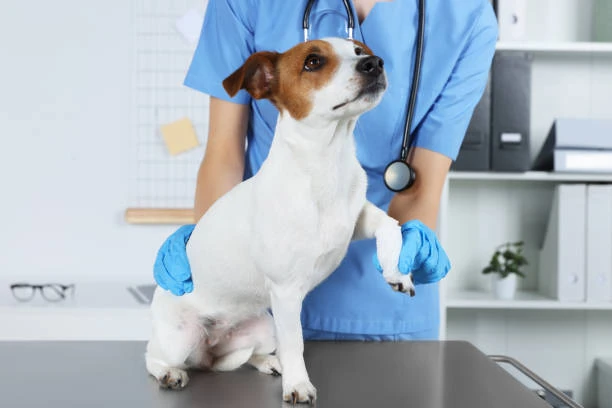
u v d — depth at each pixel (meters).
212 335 1.10
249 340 1.09
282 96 0.93
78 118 2.37
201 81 1.26
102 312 2.03
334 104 0.89
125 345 1.23
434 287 1.33
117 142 2.38
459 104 1.21
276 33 1.21
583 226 2.22
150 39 2.35
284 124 0.93
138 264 2.41
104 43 2.36
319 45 0.93
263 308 1.08
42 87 2.36
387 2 1.19
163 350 1.03
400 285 0.95
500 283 2.28
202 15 2.35
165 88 2.36
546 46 2.20
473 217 2.48
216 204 1.04
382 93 0.90
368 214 1.01
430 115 1.21
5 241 2.38
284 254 0.92
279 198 0.92
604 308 2.25
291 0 1.21
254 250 0.94
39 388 0.98
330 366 1.09
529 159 2.17
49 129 2.37
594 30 2.45
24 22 2.35
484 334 2.50
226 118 1.24
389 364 1.10
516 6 2.23
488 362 1.11
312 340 1.27
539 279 2.43
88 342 1.25
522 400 0.92
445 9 1.21
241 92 1.22
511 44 2.18
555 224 2.28
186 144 2.35
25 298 2.23
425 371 1.06
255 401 0.92
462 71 1.21
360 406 0.90
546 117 2.47
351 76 0.88
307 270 0.94
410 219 1.17
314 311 1.29
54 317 2.02
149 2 2.35
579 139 2.14
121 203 2.39
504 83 2.16
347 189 0.95
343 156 0.94
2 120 2.36
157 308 1.07
